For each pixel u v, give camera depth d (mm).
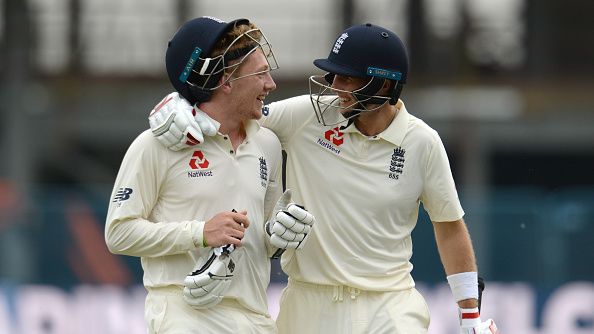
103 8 69750
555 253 48469
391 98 21406
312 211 21656
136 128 69750
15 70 65125
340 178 21516
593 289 47469
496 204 49406
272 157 21250
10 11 65625
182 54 20172
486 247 48750
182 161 20141
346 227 21516
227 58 20047
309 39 67500
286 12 68062
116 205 19984
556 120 69812
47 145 68312
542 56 71062
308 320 21922
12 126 64500
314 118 21766
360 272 21578
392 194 21500
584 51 71000
